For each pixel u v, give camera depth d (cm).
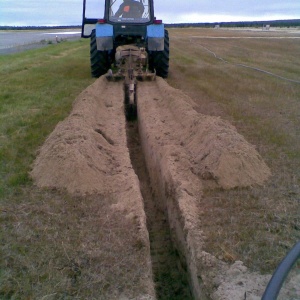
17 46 3338
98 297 318
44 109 852
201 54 2109
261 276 342
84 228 404
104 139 632
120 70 1079
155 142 644
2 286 324
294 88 1130
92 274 341
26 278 334
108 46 1111
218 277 343
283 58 1962
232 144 546
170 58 1872
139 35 1142
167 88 948
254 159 528
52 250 369
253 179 504
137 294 322
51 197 467
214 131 595
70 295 320
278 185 498
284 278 310
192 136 636
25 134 679
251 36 3816
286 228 407
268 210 440
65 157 509
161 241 481
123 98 920
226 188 490
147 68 1191
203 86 1139
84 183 484
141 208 436
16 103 909
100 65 1183
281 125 762
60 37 5006
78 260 356
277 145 641
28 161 567
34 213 432
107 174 525
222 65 1642
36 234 393
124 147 621
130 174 520
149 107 847
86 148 539
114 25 1130
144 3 1150
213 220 422
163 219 527
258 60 1841
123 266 351
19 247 372
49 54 2117
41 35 6019
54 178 495
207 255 365
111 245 378
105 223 413
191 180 499
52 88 1086
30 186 495
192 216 425
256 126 750
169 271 432
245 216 429
